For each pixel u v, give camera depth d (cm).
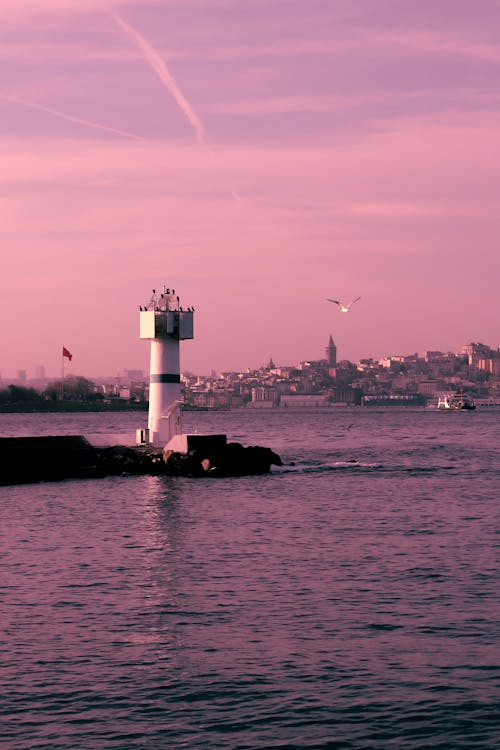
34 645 9019
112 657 8681
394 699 7688
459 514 18075
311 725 7225
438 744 6894
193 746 6881
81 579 11819
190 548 14100
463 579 11694
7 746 6862
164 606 10419
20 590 11206
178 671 8319
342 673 8256
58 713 7431
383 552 13700
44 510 18650
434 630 9431
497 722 7238
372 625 9638
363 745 6888
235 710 7500
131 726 7200
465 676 8156
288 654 8750
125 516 17712
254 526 16400
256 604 10506
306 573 12156
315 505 19462
